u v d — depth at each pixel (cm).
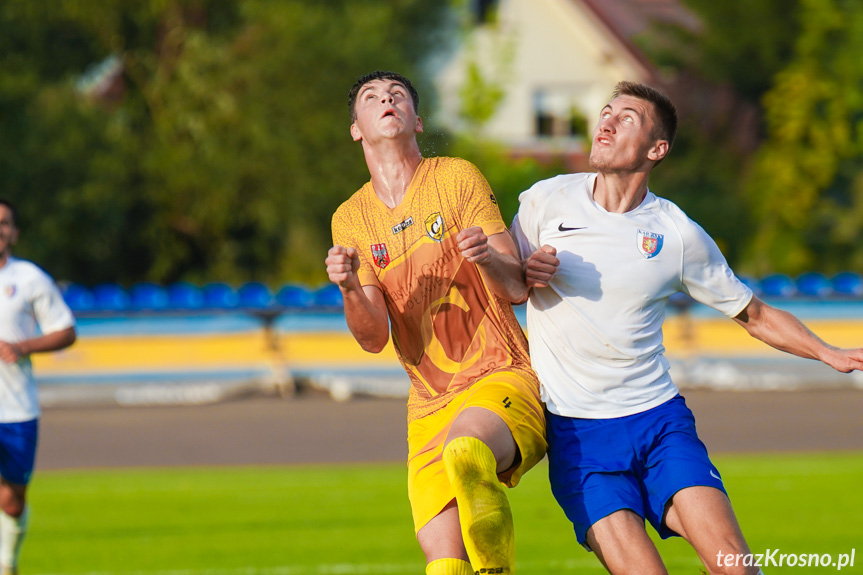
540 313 1540
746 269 9688
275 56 8612
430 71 10656
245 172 8656
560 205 1543
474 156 9869
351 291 1416
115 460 3984
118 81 9612
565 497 1491
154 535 2744
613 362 1490
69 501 3203
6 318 2439
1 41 8662
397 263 1538
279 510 3044
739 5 10538
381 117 1526
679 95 10750
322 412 5172
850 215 9781
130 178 8750
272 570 2350
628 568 1402
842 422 4800
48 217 8444
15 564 2358
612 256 1490
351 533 2742
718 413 5056
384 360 5853
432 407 1533
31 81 8488
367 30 8981
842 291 6216
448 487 1448
